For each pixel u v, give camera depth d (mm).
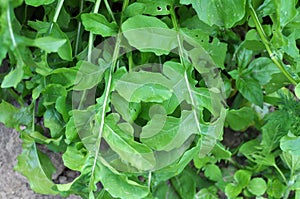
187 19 746
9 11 568
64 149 749
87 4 744
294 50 722
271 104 803
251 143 817
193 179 810
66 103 716
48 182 724
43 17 756
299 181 786
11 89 749
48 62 712
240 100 824
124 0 701
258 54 819
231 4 693
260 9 731
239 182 806
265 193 830
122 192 694
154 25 688
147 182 737
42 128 765
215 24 719
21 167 720
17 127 727
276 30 697
